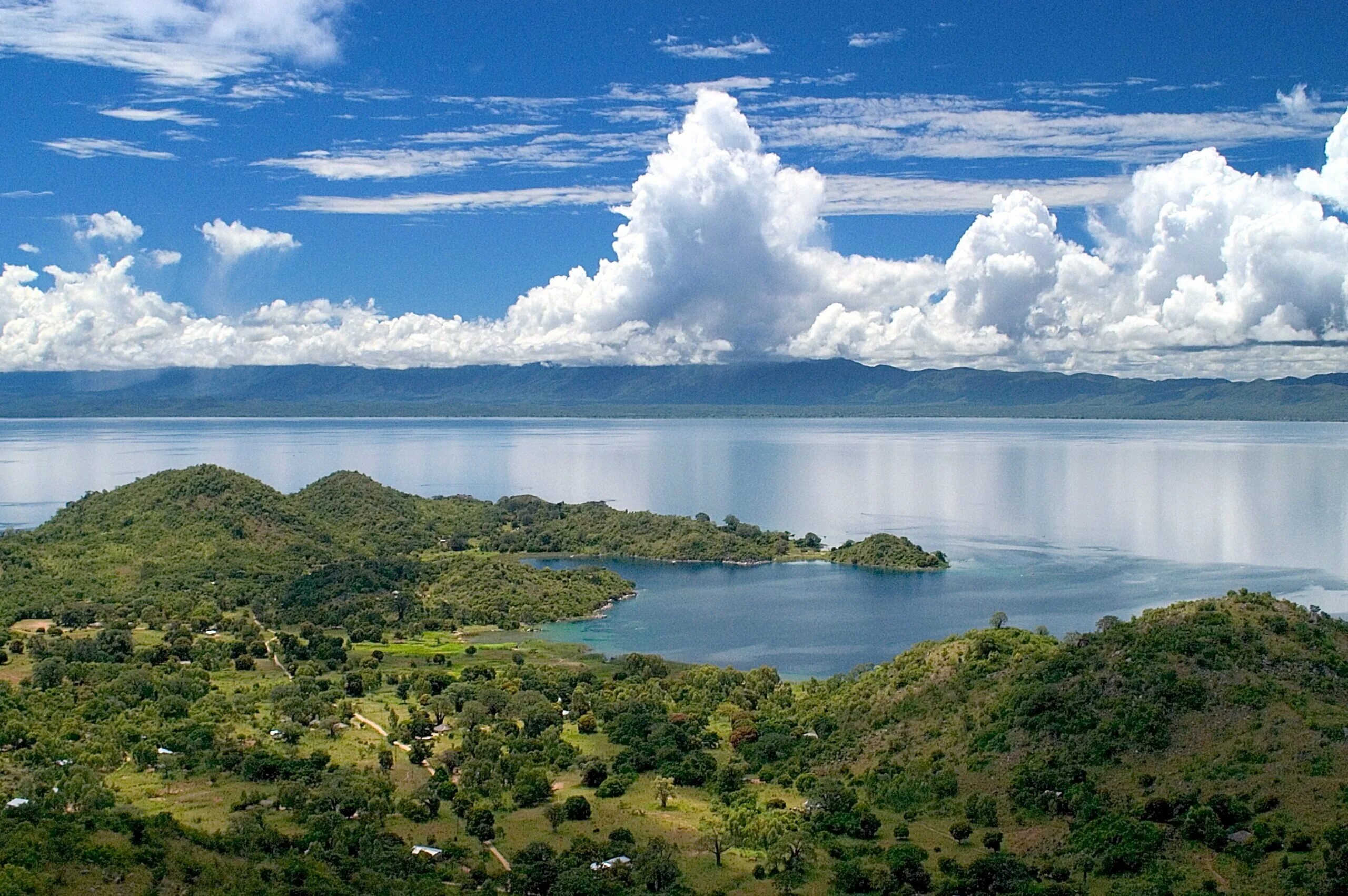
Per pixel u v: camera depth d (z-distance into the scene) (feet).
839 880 446.60
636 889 442.09
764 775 575.79
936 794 526.16
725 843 488.85
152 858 414.41
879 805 526.16
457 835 495.00
